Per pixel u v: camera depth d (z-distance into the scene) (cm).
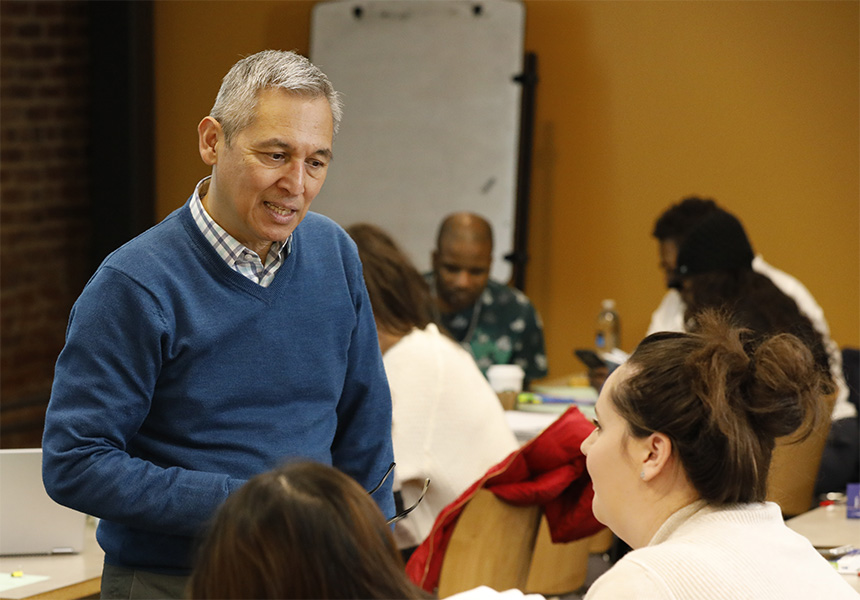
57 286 757
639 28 636
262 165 194
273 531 119
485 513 310
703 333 164
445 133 666
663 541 156
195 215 204
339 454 230
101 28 744
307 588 118
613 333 605
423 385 324
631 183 645
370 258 331
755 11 610
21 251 734
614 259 651
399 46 673
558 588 366
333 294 218
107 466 192
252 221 198
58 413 195
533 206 667
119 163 750
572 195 659
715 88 622
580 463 309
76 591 264
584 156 654
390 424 235
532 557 348
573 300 662
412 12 671
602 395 164
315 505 120
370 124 682
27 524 288
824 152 601
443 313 539
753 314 379
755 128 615
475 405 329
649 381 157
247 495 122
